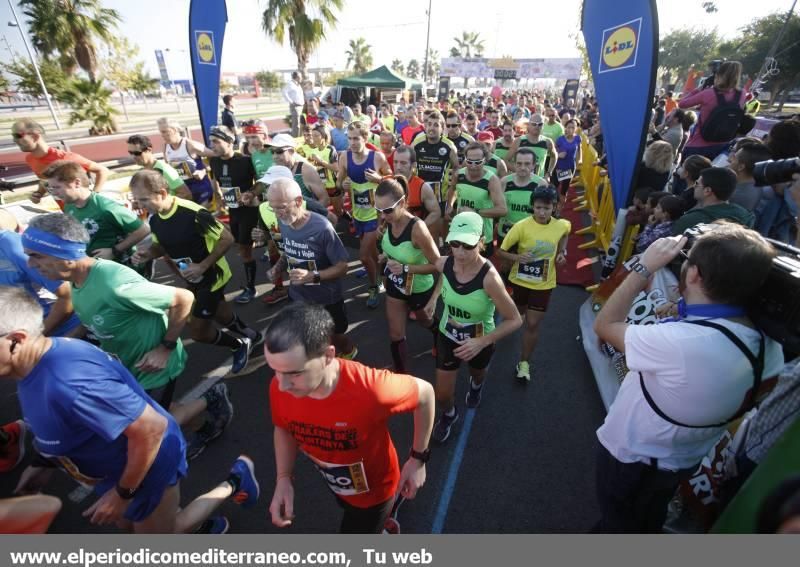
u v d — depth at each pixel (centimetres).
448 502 270
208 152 609
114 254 362
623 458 172
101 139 1503
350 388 159
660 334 144
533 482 285
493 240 498
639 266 163
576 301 537
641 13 377
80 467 177
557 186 862
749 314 143
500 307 262
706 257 138
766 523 84
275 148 459
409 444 315
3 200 804
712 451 205
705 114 511
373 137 947
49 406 151
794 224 349
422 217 537
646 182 479
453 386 302
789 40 2873
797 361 174
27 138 460
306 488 281
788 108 3341
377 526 202
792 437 117
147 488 186
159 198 313
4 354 140
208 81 815
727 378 136
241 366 390
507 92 2694
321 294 341
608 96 437
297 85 1477
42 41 1822
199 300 347
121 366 181
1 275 296
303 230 321
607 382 351
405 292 329
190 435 313
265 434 325
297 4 1725
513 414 345
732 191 285
